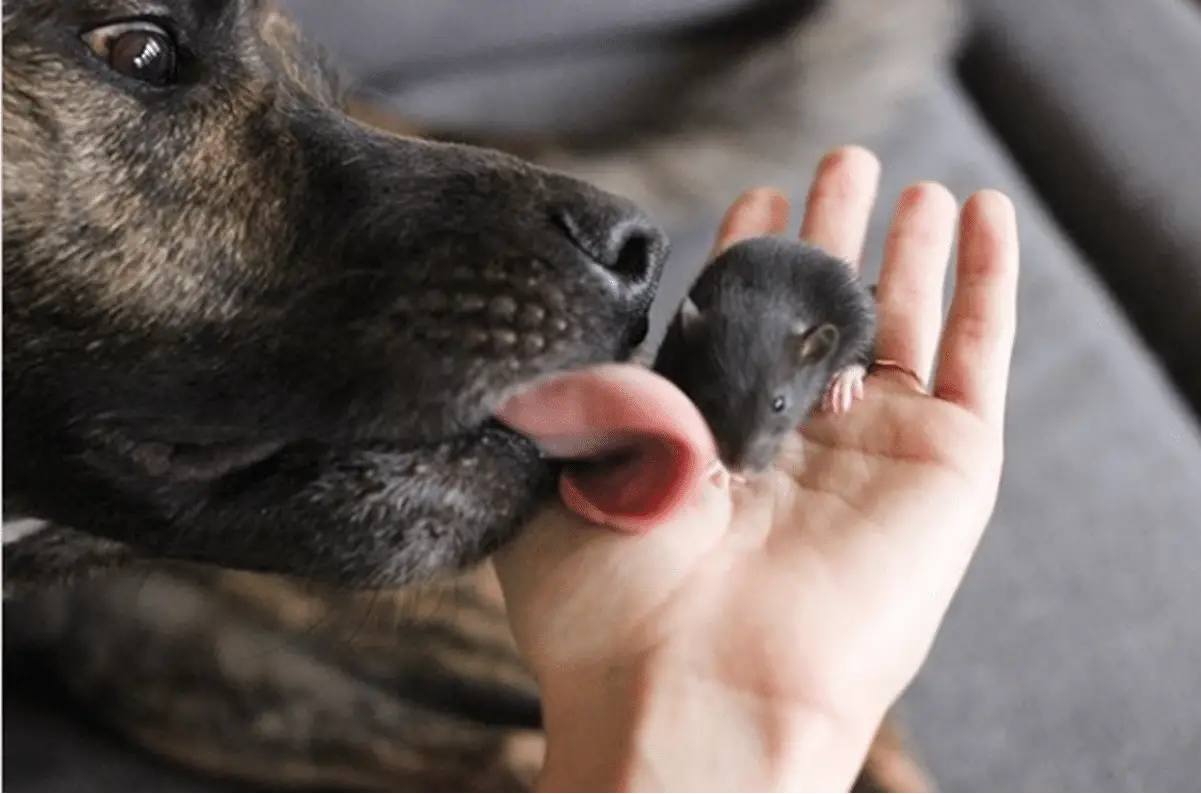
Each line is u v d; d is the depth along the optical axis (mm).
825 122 843
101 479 568
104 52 553
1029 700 690
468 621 711
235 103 573
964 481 599
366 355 562
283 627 711
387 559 573
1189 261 828
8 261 543
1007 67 919
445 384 560
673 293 796
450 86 838
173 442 567
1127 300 849
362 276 565
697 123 836
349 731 701
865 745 574
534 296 562
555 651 585
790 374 593
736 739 561
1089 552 723
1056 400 765
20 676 715
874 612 578
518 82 842
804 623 574
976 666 697
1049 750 680
